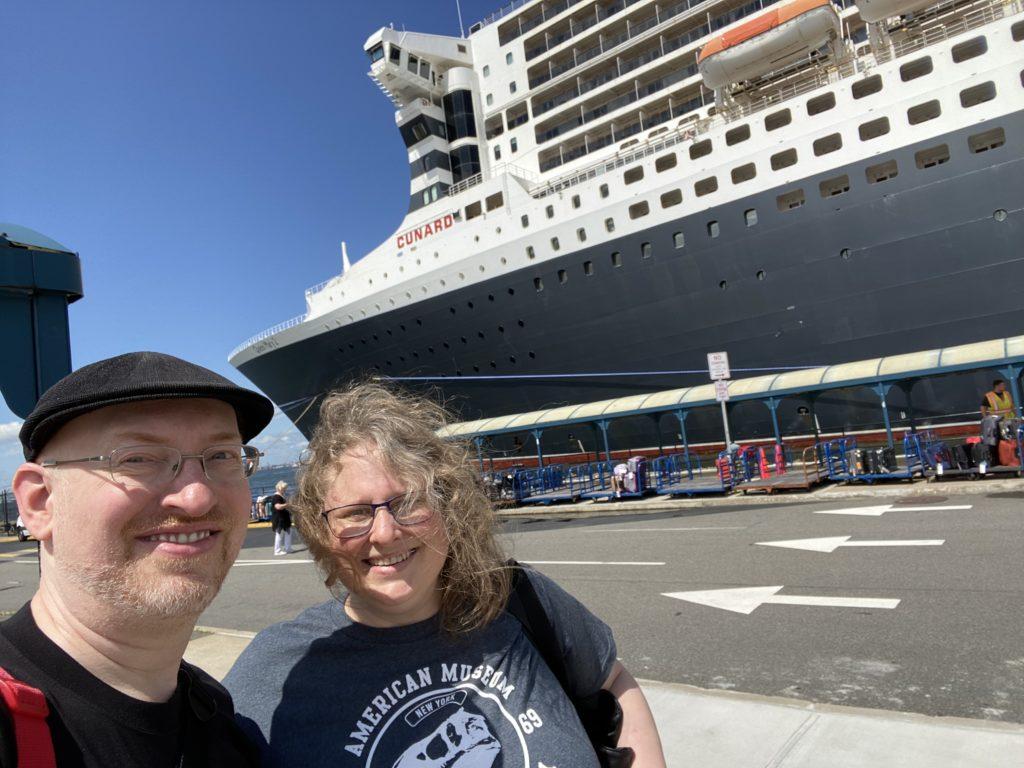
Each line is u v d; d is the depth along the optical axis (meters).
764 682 4.30
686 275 16.86
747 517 10.83
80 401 1.03
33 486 1.11
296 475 1.59
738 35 16.14
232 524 1.18
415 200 23.92
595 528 11.75
